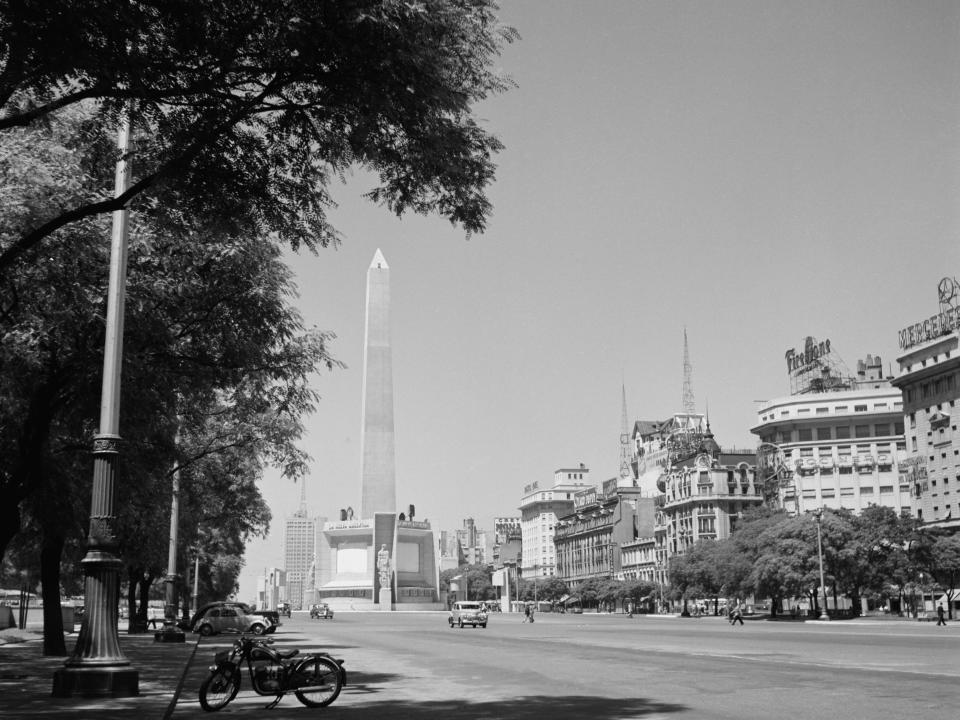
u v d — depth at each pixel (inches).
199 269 1116.5
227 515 2348.7
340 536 6678.2
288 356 1210.6
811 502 7150.6
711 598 5634.8
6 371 997.2
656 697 758.5
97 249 1013.2
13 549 1612.9
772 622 3818.9
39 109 605.6
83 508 1294.3
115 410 822.5
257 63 601.9
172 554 1911.9
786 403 7495.1
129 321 1024.9
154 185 684.1
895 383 5777.6
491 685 896.9
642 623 3799.2
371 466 6378.0
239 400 1273.4
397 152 668.1
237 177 693.3
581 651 1496.1
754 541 4488.2
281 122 650.2
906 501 6993.1
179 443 1473.9
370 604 6461.6
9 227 935.7
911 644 1617.9
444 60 613.0
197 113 655.8
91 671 784.9
